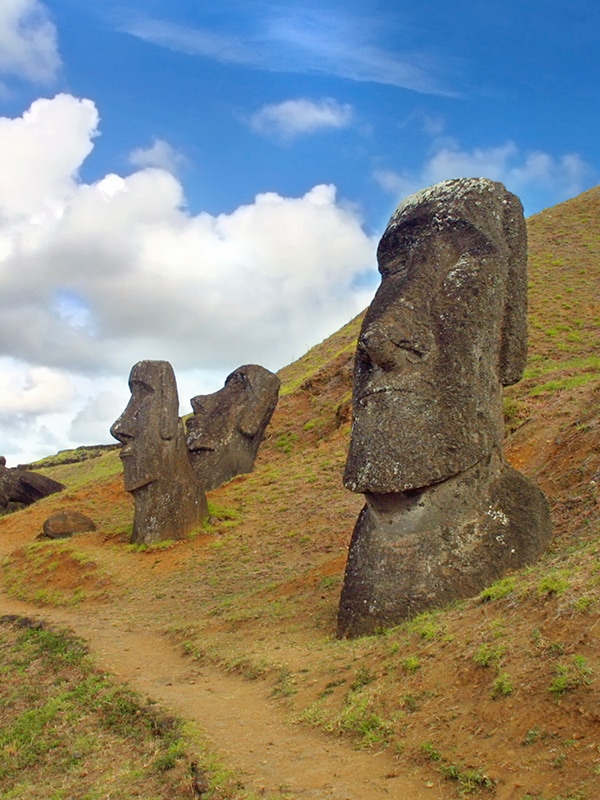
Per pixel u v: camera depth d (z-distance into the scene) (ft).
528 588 23.45
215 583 50.88
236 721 24.12
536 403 59.72
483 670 20.29
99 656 36.27
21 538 77.82
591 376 64.95
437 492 31.50
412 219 35.96
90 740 26.66
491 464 32.76
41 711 30.83
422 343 32.63
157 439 63.62
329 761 19.53
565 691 17.58
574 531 32.73
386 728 20.20
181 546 60.39
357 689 23.24
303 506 64.23
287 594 41.73
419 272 34.01
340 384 101.04
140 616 45.98
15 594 58.95
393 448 31.45
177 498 63.05
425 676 21.65
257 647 32.76
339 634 30.76
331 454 77.71
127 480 63.93
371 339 32.09
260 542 57.98
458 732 18.56
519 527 31.35
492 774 16.51
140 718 26.86
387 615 29.45
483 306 33.60
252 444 82.99
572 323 94.94
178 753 22.45
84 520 74.08
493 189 35.94
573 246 130.11
